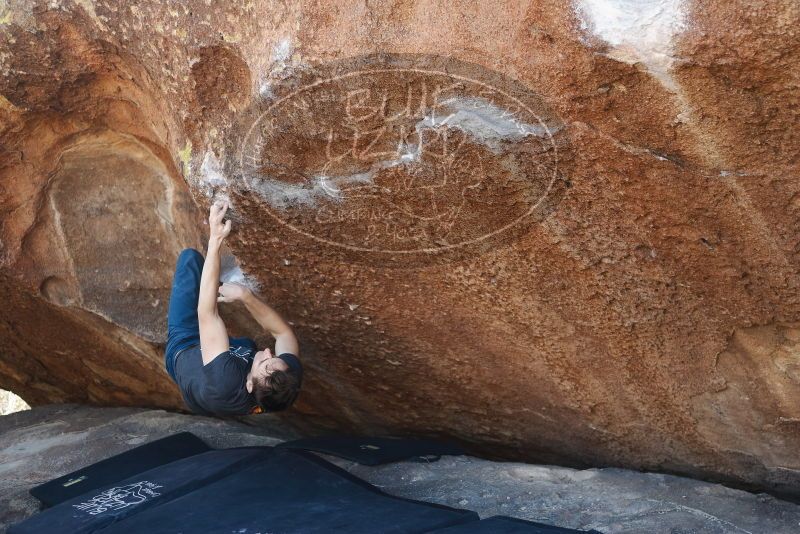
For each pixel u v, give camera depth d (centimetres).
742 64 193
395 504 281
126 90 312
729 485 336
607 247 256
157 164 350
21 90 308
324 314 339
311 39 232
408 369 361
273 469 312
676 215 237
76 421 472
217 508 279
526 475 337
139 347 428
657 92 207
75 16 283
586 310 284
